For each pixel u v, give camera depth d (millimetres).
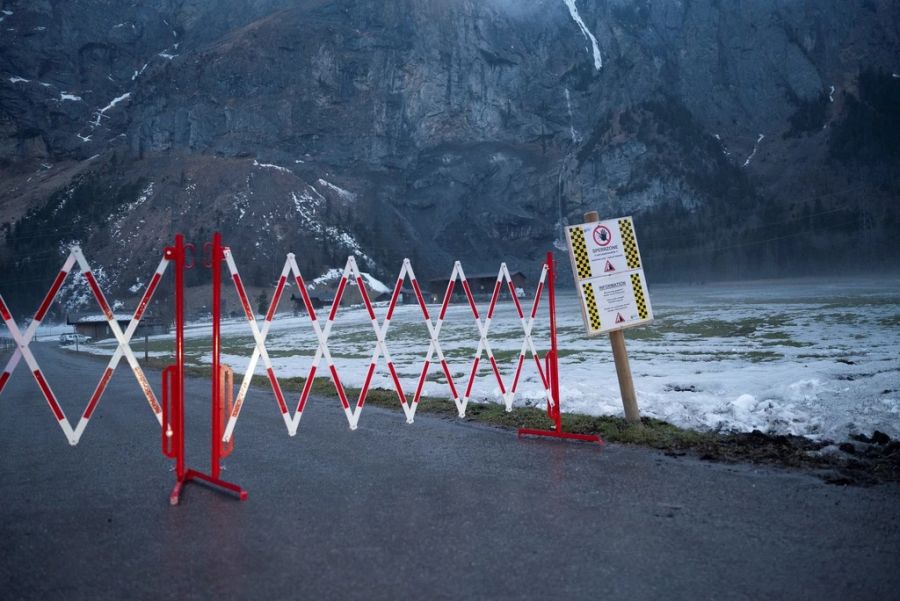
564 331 34094
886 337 19141
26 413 11898
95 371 27625
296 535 4273
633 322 7781
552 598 3209
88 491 5645
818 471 5570
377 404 10805
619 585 3344
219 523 4594
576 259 7520
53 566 3842
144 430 9141
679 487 5199
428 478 5719
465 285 9117
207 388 15250
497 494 5125
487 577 3484
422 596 3268
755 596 3182
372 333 48375
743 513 4492
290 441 7703
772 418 7621
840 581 3344
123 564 3840
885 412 7238
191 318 121250
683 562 3633
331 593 3338
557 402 7590
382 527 4379
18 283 197250
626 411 7809
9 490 5742
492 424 8484
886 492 4906
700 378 11359
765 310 41188
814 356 15062
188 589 3443
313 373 7637
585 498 4953
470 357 20828
